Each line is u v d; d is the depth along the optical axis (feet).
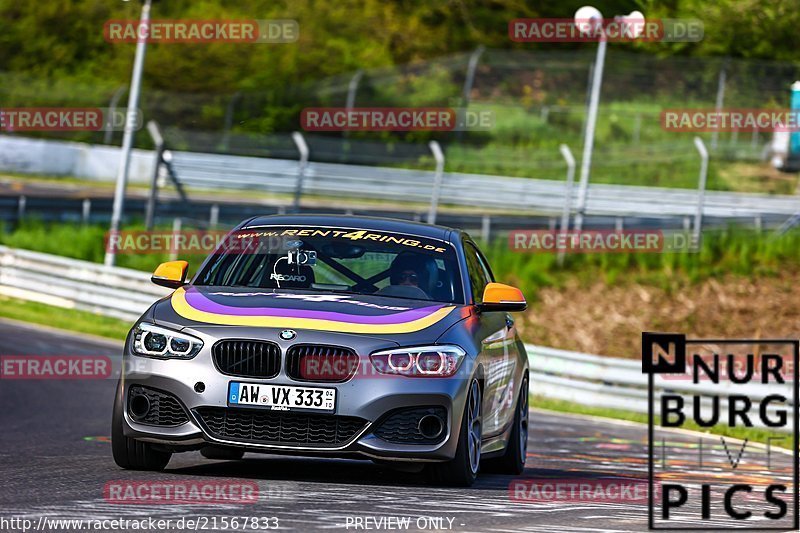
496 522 61.41
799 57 540.52
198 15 562.66
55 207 352.69
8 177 440.86
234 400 71.31
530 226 354.74
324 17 568.00
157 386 72.74
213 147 481.05
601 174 442.09
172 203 365.20
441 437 72.84
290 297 77.92
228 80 529.86
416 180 414.00
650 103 505.66
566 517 65.41
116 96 461.37
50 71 540.52
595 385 194.90
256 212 365.61
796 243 332.60
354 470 83.51
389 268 83.35
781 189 420.36
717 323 296.30
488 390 81.10
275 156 474.90
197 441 71.92
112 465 81.61
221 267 84.07
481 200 408.67
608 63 529.86
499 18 575.79
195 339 72.74
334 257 83.97
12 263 277.23
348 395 71.26
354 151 470.80
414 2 585.63
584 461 111.96
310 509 62.08
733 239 330.95
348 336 72.49
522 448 94.73
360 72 485.15
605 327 295.28
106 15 565.94
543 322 298.35
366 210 375.25
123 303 258.16
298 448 71.36
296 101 511.40
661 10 552.82
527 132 482.28
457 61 539.70
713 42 542.16
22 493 66.13
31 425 116.26
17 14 568.00
